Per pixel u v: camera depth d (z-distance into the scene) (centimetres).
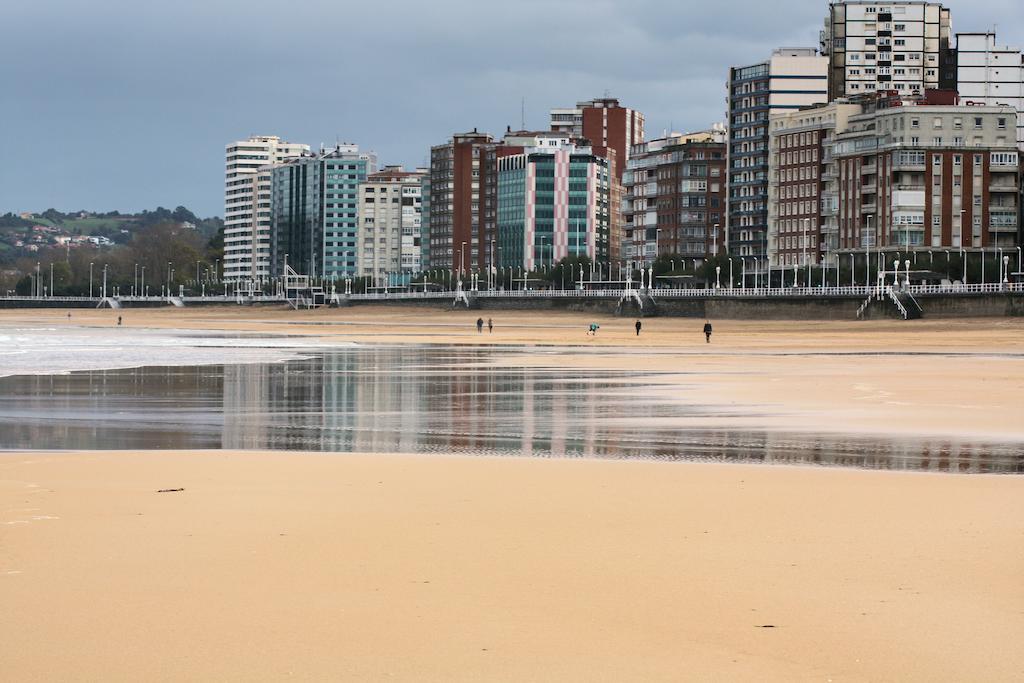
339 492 3028
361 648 1755
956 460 3706
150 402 5788
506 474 3375
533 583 2092
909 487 3123
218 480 3231
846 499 2930
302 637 1798
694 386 6844
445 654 1730
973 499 2930
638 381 7275
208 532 2491
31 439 4272
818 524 2605
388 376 7700
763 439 4294
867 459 3731
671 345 12862
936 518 2673
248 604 1958
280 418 5094
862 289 19600
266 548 2344
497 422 4925
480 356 10375
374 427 4734
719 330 17912
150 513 2702
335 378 7481
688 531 2528
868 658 1711
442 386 6875
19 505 2798
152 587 2050
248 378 7431
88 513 2697
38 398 5966
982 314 17988
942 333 15950
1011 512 2750
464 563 2231
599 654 1733
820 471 3441
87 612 1909
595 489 3088
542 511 2761
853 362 9381
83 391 6381
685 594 2027
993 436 4378
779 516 2698
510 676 1650
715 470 3462
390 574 2148
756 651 1744
